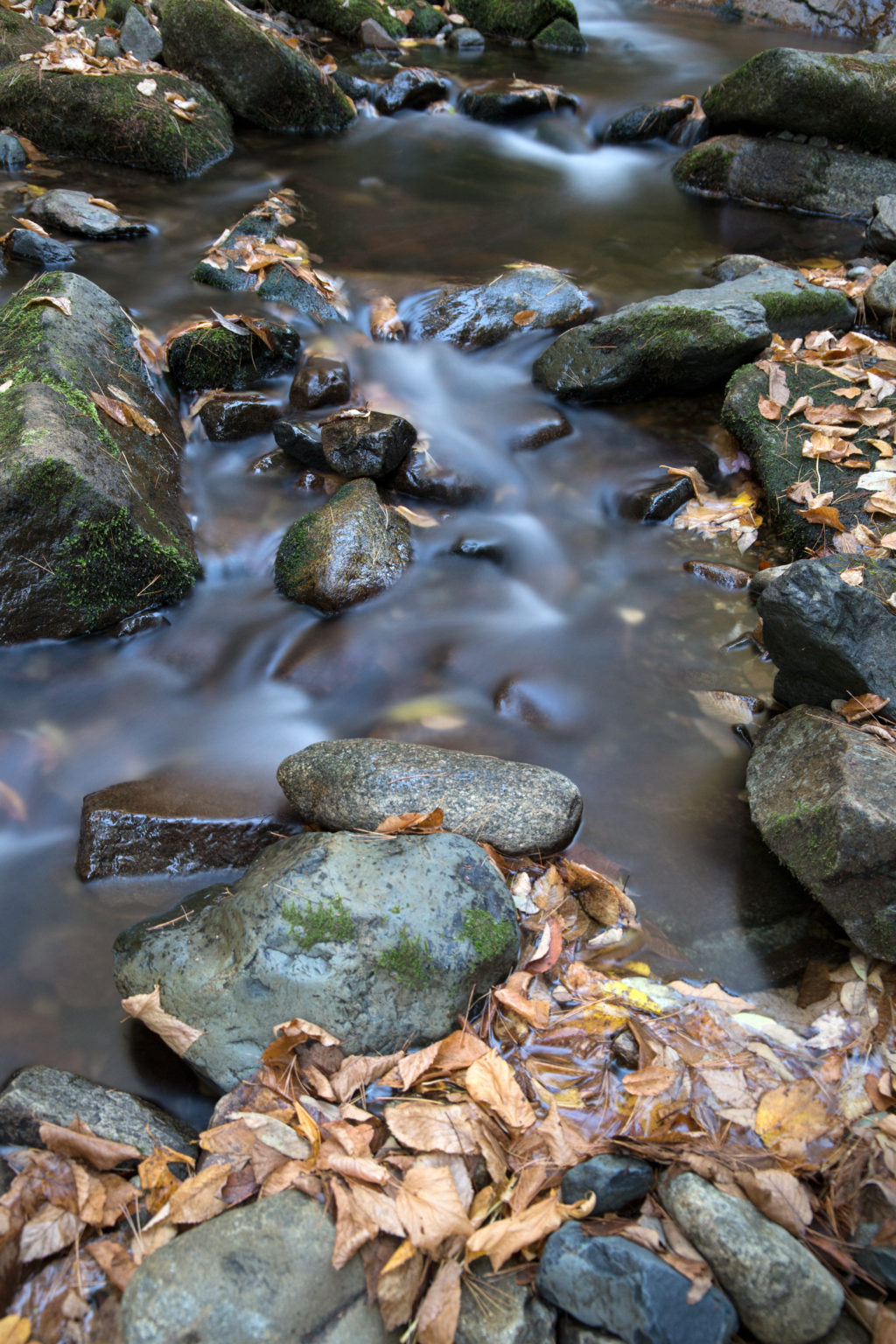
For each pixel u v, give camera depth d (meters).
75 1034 2.74
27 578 3.92
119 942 2.87
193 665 4.11
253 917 2.63
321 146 8.61
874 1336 2.04
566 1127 2.43
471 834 3.10
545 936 2.89
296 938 2.56
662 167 8.77
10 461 3.76
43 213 6.65
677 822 3.41
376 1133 2.38
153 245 6.69
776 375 5.33
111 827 3.17
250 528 4.76
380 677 4.06
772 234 7.63
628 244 7.39
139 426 4.71
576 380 5.77
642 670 4.12
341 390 5.38
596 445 5.56
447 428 5.47
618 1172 2.23
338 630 4.27
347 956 2.54
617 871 3.20
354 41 10.33
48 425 4.01
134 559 4.14
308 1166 2.29
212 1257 2.04
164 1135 2.44
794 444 4.99
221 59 8.19
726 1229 2.09
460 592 4.55
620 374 5.70
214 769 3.60
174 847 3.21
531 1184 2.29
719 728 3.83
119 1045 2.72
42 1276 2.16
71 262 6.27
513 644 4.27
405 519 4.82
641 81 10.36
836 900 2.89
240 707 3.93
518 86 9.48
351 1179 2.25
